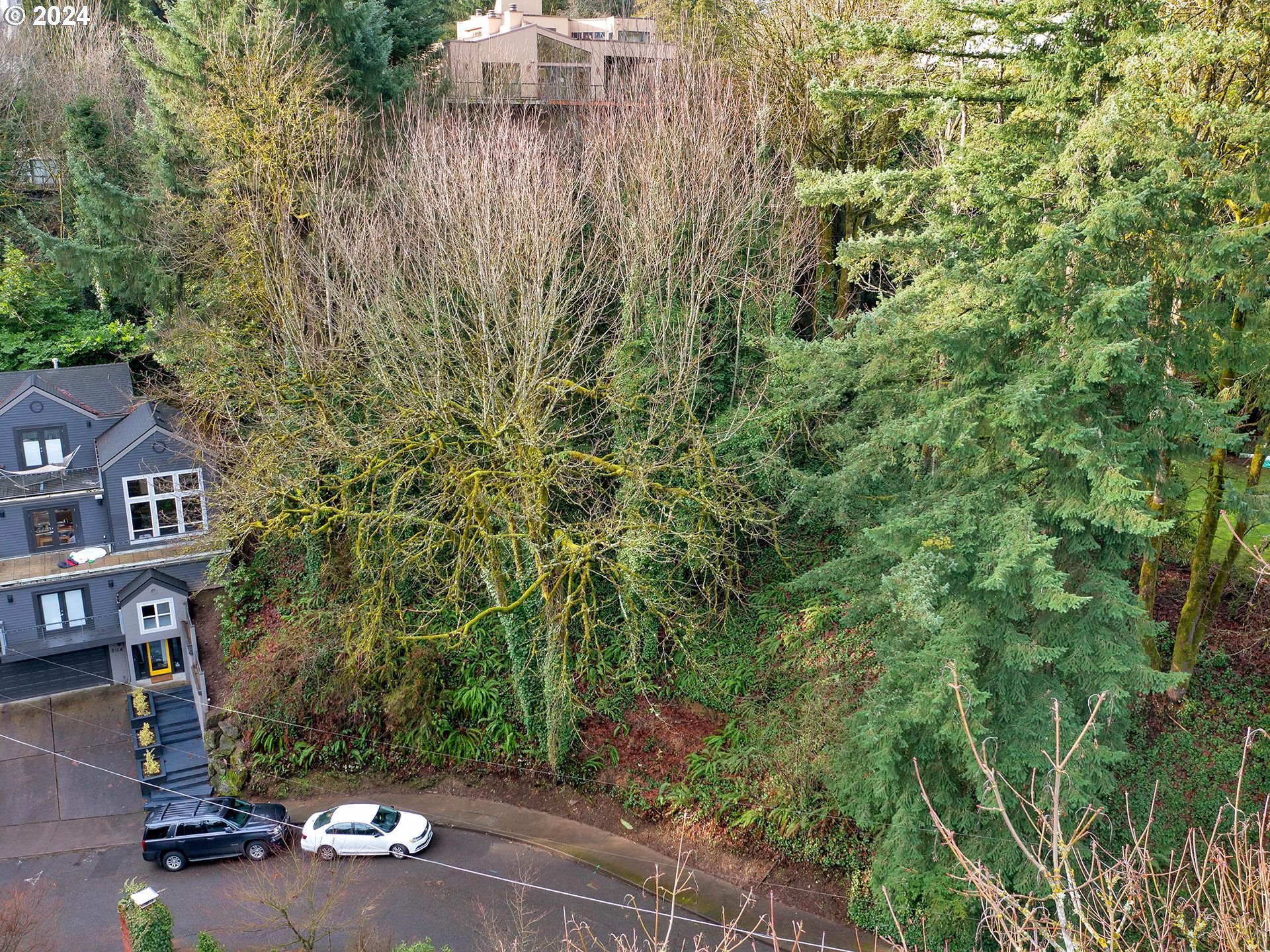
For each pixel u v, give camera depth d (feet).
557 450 72.13
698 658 76.95
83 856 67.31
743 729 72.18
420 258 73.51
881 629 57.11
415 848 66.23
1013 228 45.55
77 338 102.94
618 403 67.21
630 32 138.00
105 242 87.86
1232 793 59.41
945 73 67.56
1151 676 44.75
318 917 54.19
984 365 46.01
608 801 71.72
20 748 78.33
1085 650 46.57
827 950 57.62
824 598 76.95
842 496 53.93
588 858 66.44
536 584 65.16
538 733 75.97
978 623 47.42
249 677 80.64
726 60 88.17
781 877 63.41
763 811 66.18
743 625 78.59
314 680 78.95
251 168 78.13
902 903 54.85
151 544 89.04
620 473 65.92
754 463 73.72
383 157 88.84
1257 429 60.80
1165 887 53.98
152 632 85.15
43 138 115.55
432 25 105.19
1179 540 74.54
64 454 87.86
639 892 63.10
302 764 76.74
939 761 50.85
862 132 84.17
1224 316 44.45
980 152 45.37
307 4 84.53
